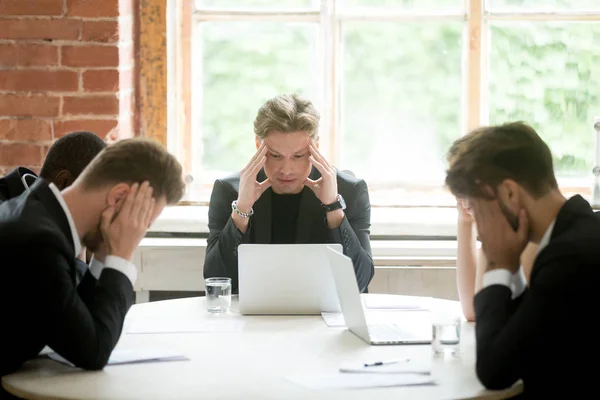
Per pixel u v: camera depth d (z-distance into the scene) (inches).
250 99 182.4
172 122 181.9
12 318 89.4
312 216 136.7
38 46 167.2
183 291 173.2
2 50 167.3
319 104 181.8
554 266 84.1
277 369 92.4
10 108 168.4
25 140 168.9
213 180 183.5
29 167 169.0
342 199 135.3
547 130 181.9
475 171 90.5
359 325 105.1
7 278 89.0
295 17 180.5
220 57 181.6
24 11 166.6
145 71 178.9
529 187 89.7
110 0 166.6
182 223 171.5
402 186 182.1
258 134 134.4
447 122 181.8
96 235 98.9
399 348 101.8
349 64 181.3
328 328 112.0
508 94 181.3
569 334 82.9
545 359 83.7
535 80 181.0
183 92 181.9
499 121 181.8
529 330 83.6
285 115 131.7
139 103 179.5
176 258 164.6
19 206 93.3
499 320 88.8
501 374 84.3
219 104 182.4
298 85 181.9
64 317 89.6
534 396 85.8
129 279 96.6
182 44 181.3
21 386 87.0
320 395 83.0
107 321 93.2
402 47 181.0
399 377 88.7
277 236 138.9
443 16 179.9
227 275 134.1
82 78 167.9
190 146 182.7
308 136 132.6
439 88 181.3
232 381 87.9
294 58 181.5
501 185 90.0
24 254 89.1
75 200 95.5
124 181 95.6
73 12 166.7
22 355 91.0
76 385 87.0
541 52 180.7
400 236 173.6
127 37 173.2
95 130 169.0
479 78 180.5
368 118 181.9
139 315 120.3
